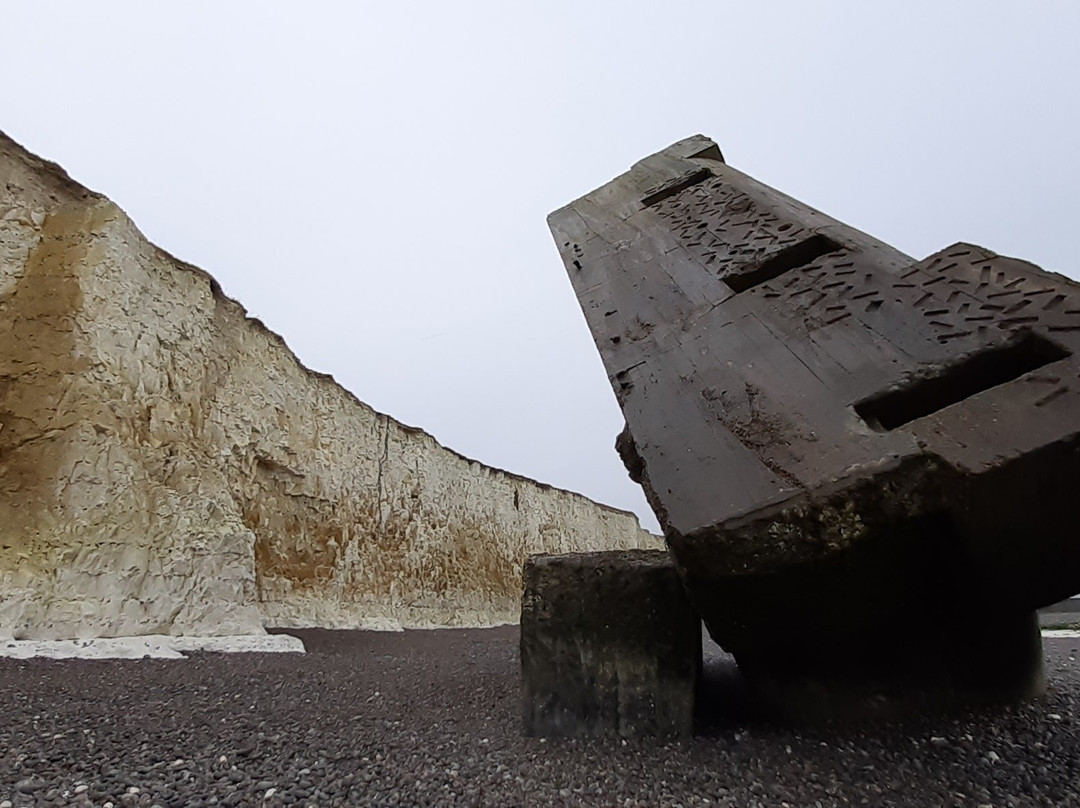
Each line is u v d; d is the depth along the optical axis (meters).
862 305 2.38
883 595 1.78
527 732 2.34
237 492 10.03
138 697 3.40
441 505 17.03
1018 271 2.17
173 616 7.04
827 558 1.64
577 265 4.03
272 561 10.67
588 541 24.86
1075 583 1.84
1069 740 1.89
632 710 2.22
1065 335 1.80
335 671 5.00
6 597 5.70
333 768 2.01
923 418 1.75
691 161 4.82
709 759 1.91
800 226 3.23
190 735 2.49
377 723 2.73
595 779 1.81
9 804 1.69
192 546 7.56
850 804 1.58
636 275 3.53
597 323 3.22
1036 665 2.37
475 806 1.65
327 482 12.54
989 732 1.92
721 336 2.63
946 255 2.42
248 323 11.35
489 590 18.11
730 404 2.21
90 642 5.61
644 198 4.53
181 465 8.05
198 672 4.63
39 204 7.69
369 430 14.75
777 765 1.83
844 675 2.08
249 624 7.79
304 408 12.45
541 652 2.40
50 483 6.52
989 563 1.69
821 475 1.70
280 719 2.84
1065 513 1.56
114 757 2.15
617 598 2.35
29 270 7.31
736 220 3.63
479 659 6.30
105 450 7.03
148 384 8.19
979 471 1.50
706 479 1.91
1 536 6.06
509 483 21.66
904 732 1.96
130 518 7.03
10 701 3.09
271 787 1.83
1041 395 1.63
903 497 1.57
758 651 2.07
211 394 9.81
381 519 14.20
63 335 7.19
